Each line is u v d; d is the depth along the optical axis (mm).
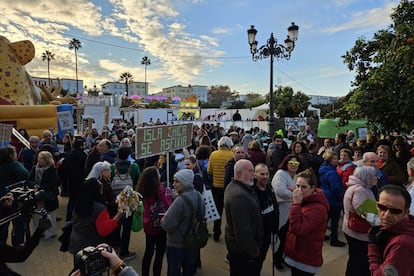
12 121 11297
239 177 3062
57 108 12359
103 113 23172
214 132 13367
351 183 3438
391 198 1955
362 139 7320
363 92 6164
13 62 14531
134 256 4699
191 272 3445
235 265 3148
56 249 4887
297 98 32969
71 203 5762
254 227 2961
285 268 4367
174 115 28719
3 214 2488
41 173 5035
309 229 2910
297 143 6250
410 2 6742
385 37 6898
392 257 1836
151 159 6723
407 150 6066
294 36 11766
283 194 4039
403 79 5820
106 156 5781
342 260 4590
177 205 3207
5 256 2135
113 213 4207
